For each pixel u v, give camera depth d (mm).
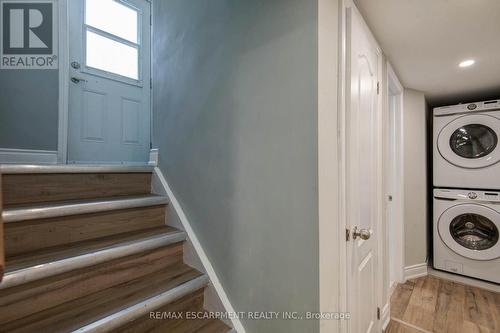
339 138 1000
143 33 2910
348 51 1053
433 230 2676
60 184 1288
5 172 1088
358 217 1183
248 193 1090
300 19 911
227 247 1188
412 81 2256
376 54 1549
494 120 2277
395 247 2402
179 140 1489
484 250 2307
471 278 2404
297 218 920
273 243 996
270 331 1008
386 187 1791
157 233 1338
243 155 1111
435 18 1297
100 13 2572
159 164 1662
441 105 2998
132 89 2826
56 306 952
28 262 924
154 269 1271
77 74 2389
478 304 2020
